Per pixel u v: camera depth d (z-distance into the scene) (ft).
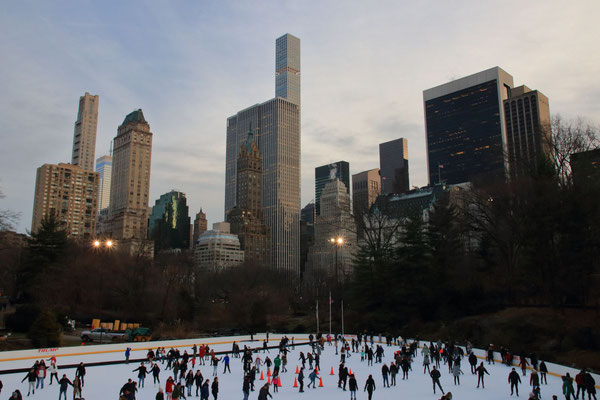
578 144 203.10
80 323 257.75
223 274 441.27
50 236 280.72
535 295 212.23
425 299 235.81
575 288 183.11
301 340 239.09
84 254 312.09
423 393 112.16
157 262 372.17
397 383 125.08
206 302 318.24
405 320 241.55
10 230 232.73
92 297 268.62
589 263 178.50
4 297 314.55
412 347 183.21
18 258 288.92
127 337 204.64
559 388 118.93
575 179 189.57
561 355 152.25
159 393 84.17
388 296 250.16
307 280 586.04
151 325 254.68
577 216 179.52
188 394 108.78
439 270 237.45
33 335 171.12
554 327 167.63
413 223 252.83
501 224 221.66
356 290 264.31
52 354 156.97
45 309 179.22
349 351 197.67
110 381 128.98
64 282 257.14
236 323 282.97
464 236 266.98
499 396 109.50
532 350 161.89
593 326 159.43
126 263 294.46
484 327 191.21
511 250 219.61
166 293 279.28
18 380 129.80
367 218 274.57
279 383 118.93
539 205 187.01
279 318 332.19
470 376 136.15
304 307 382.42
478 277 235.40
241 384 124.88
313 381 118.42
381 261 257.75
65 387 98.78
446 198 266.57
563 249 181.88
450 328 208.85
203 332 258.37
